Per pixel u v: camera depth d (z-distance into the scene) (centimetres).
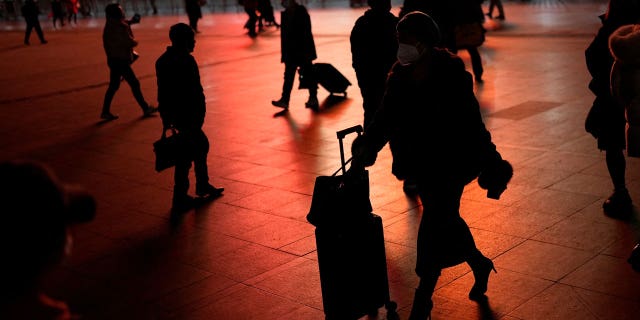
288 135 1005
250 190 762
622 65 480
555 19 2094
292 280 532
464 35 1241
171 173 857
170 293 527
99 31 3111
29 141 1090
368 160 429
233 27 2802
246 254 589
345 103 1204
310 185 767
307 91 1345
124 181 837
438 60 418
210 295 518
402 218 640
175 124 690
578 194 662
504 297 478
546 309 458
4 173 130
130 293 532
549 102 1056
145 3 3931
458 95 418
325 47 1869
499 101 1089
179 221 682
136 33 2773
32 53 2383
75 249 626
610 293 473
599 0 2559
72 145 1043
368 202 432
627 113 485
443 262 430
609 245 548
